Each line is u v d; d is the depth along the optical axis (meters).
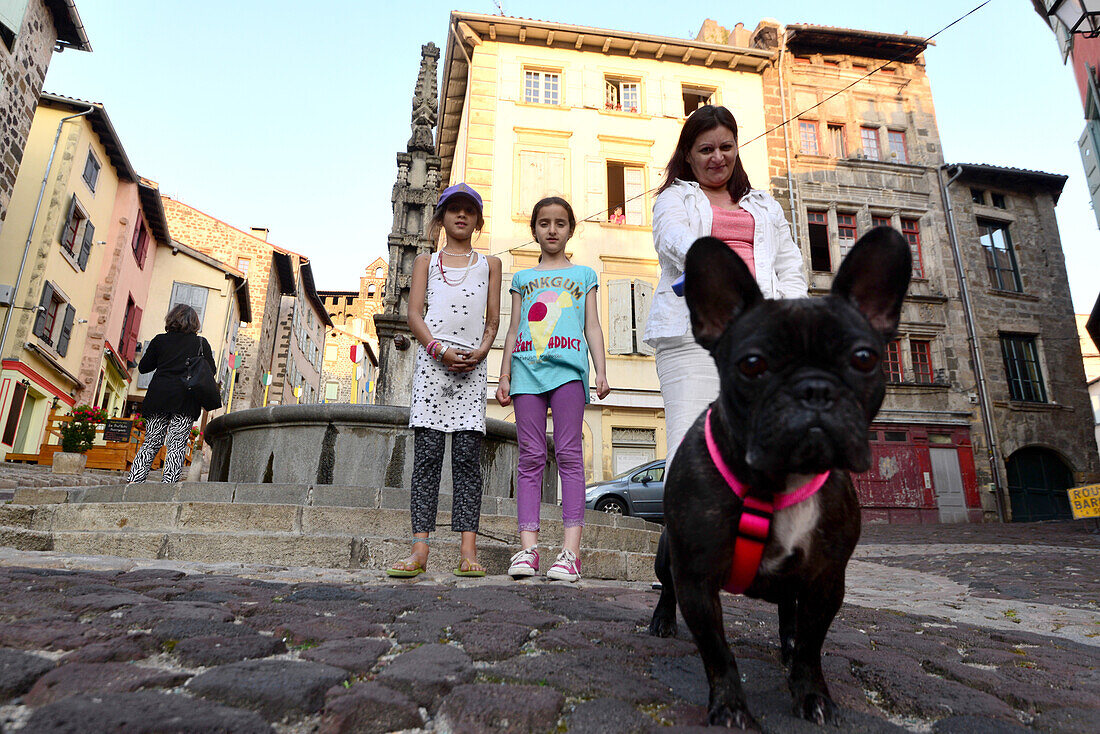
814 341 1.37
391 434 6.02
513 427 6.26
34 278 17.41
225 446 6.58
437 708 1.50
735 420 1.48
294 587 3.11
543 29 19.81
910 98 22.11
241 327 33.38
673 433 2.81
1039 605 4.97
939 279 20.78
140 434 17.22
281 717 1.39
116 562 3.71
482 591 3.19
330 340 57.25
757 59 20.98
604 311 18.52
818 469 1.29
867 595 4.99
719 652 1.49
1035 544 11.62
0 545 4.21
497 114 19.48
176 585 2.86
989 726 1.57
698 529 1.54
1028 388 20.84
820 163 21.00
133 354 24.78
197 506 4.46
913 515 18.89
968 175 21.62
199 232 33.62
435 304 4.01
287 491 4.82
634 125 20.09
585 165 19.50
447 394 3.88
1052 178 21.97
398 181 9.13
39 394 18.14
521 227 18.75
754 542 1.52
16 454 16.44
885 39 21.38
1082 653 2.71
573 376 3.95
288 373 39.38
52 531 4.55
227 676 1.53
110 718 1.24
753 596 1.74
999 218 21.81
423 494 3.79
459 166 22.39
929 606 4.43
